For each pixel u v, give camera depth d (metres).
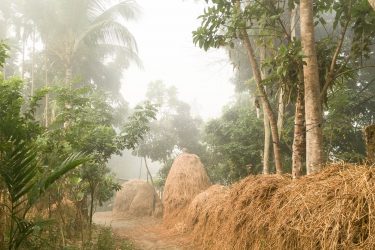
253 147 12.51
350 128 9.98
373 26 5.93
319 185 3.80
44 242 5.31
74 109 7.29
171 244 8.52
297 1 7.05
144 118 9.31
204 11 6.88
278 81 6.71
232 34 7.00
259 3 6.67
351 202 3.09
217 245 6.54
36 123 5.19
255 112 13.96
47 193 5.99
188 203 11.50
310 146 5.16
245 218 5.46
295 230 3.76
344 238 2.97
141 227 12.05
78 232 7.88
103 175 8.86
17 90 5.16
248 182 6.23
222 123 14.65
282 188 4.94
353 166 3.89
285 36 7.03
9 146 3.84
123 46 17.97
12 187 3.76
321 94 5.95
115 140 8.77
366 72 13.88
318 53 6.36
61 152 5.74
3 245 4.20
